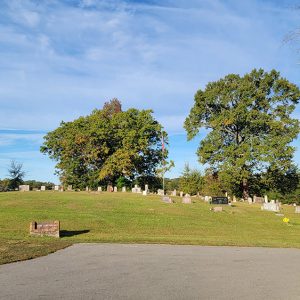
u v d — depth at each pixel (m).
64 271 11.10
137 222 28.28
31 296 8.22
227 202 45.34
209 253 15.77
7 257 13.05
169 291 8.90
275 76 63.53
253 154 59.56
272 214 39.41
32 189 68.25
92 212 31.42
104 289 8.95
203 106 65.62
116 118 69.81
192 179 78.12
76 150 71.06
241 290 9.23
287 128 60.69
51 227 20.08
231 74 65.00
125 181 68.69
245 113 60.78
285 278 10.85
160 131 70.81
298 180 64.88
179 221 30.19
